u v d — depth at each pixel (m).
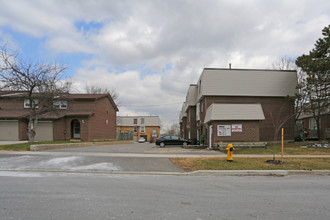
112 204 5.03
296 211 4.80
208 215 4.47
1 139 23.47
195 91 29.95
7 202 5.03
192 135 29.45
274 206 5.12
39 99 19.00
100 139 28.14
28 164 10.27
